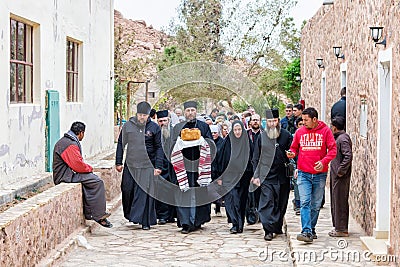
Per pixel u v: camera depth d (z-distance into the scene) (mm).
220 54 38594
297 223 10312
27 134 10797
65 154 9945
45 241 7953
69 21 13570
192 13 38750
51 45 12125
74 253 8812
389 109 8367
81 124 10164
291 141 9703
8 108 9891
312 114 8750
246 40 38719
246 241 9648
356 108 10453
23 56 11094
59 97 12492
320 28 16641
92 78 15914
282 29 39000
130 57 62188
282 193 9727
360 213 9945
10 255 6555
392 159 7320
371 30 8391
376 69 8734
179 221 10359
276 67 38531
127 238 9883
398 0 7238
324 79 16062
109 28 18172
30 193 10094
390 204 7445
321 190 8891
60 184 9688
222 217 11875
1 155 9617
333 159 9188
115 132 25750
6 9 9734
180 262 8328
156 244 9438
